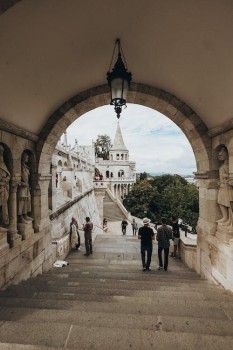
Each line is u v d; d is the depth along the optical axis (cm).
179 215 5709
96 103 807
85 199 2303
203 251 780
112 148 7588
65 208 1274
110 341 289
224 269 610
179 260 1045
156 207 5909
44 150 798
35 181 779
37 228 778
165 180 6688
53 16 451
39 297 475
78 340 290
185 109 786
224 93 597
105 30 543
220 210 722
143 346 282
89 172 3066
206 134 769
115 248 1236
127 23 527
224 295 515
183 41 551
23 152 728
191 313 404
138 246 1277
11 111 595
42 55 534
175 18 497
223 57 518
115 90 505
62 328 314
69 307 414
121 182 6644
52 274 764
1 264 539
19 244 633
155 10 487
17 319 353
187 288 587
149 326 341
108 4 467
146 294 507
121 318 360
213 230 716
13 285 576
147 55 644
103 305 425
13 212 621
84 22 500
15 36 443
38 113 720
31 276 710
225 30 460
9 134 609
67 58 596
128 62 678
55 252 945
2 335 299
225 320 362
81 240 1388
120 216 3944
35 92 629
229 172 627
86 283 600
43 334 300
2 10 329
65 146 1934
